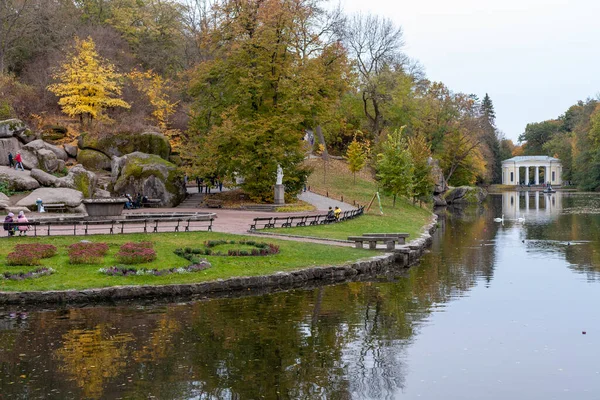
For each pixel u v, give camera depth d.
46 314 17.98
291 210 45.41
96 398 11.65
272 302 20.02
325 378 12.93
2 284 19.84
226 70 49.53
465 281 24.31
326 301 20.33
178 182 49.09
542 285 23.48
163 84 64.31
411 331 16.72
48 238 26.36
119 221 29.34
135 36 68.38
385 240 29.31
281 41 49.47
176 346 15.00
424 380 12.89
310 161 68.25
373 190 60.62
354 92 74.88
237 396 11.83
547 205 78.88
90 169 50.09
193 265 22.72
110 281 20.61
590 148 109.50
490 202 89.75
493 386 12.58
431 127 85.56
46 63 59.91
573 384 12.71
